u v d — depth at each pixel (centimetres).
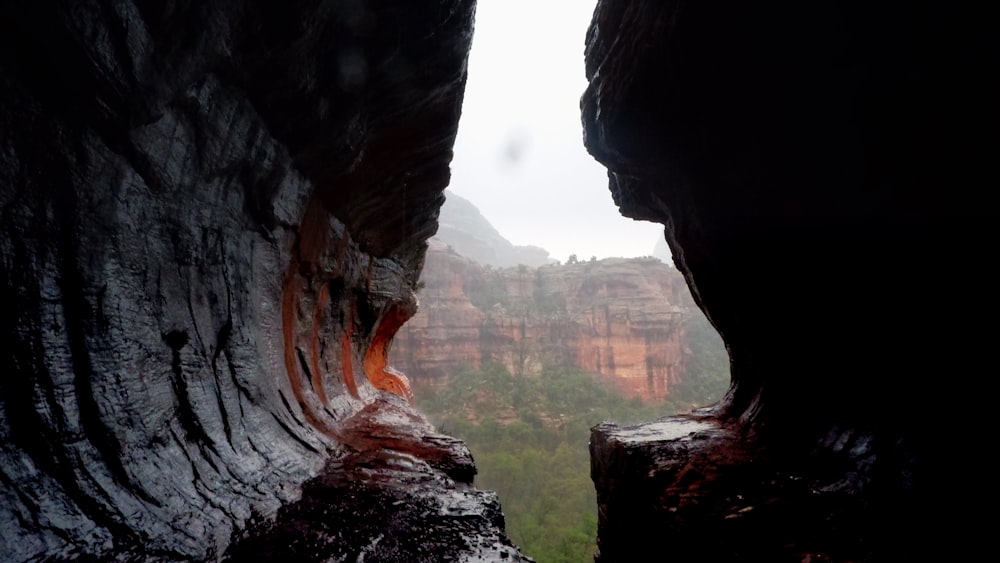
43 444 480
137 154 594
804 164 964
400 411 1944
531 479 8575
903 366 820
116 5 490
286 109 878
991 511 603
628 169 1603
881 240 842
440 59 1082
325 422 1264
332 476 908
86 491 499
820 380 1079
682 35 1023
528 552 5519
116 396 567
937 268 745
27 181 482
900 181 770
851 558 657
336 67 902
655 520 1046
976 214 671
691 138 1220
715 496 966
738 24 909
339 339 1795
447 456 1178
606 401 12038
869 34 727
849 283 940
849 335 962
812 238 1019
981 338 678
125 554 487
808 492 872
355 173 1334
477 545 656
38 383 488
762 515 832
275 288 1087
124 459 553
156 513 550
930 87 675
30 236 489
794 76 888
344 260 1647
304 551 602
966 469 661
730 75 996
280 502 743
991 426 652
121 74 515
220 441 747
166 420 652
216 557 562
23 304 481
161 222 677
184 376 712
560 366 13600
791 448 1100
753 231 1199
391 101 1123
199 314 779
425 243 2761
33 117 480
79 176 528
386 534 672
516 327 14212
